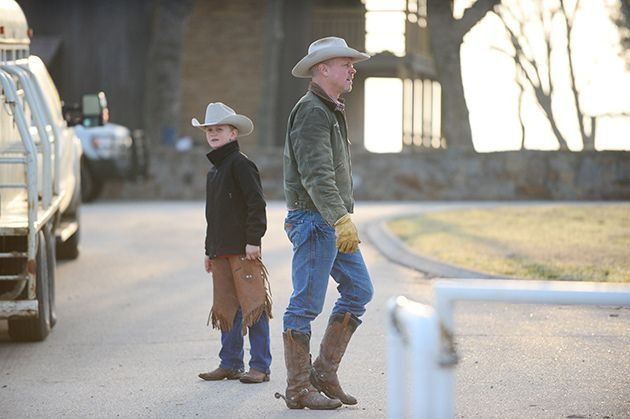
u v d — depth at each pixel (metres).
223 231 16.83
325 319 22.48
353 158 62.22
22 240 20.81
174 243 37.84
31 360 19.28
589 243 32.59
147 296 26.36
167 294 26.62
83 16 73.00
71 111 30.89
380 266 30.67
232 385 16.97
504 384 16.56
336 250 15.27
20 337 20.81
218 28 79.81
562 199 60.62
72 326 22.58
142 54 72.81
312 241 15.14
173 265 32.09
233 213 16.84
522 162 60.94
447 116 78.25
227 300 17.16
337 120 15.10
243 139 79.12
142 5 72.75
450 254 31.14
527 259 29.34
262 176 62.41
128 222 45.81
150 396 16.38
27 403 16.14
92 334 21.64
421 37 85.38
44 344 20.72
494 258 29.88
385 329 21.16
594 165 60.41
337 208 14.63
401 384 9.02
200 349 19.84
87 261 33.47
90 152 56.59
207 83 80.12
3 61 23.12
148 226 43.91
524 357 18.33
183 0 72.62
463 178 61.47
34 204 19.61
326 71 14.95
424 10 86.25
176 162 62.78
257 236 16.67
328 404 15.23
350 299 15.41
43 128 22.31
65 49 73.12
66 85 73.06
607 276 25.83
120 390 16.83
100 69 73.00
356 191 62.06
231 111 16.73
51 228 23.16
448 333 8.51
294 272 15.31
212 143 16.95
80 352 19.86
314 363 15.48
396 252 32.91
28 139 19.61
